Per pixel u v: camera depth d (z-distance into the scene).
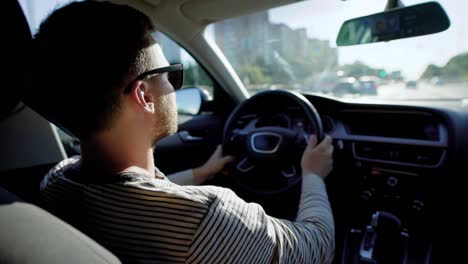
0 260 0.51
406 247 1.67
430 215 1.63
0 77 1.28
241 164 1.74
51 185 0.82
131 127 0.74
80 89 0.67
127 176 0.71
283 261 0.79
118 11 0.71
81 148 0.76
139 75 0.72
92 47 0.66
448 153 1.55
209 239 0.67
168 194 0.69
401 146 1.64
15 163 1.53
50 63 0.67
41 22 0.71
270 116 1.87
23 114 1.51
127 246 0.69
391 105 1.70
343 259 1.79
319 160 1.35
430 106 1.65
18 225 0.59
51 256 0.54
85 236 0.62
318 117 1.57
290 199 1.63
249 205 0.77
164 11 1.88
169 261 0.67
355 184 1.78
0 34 1.22
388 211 1.72
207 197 0.71
